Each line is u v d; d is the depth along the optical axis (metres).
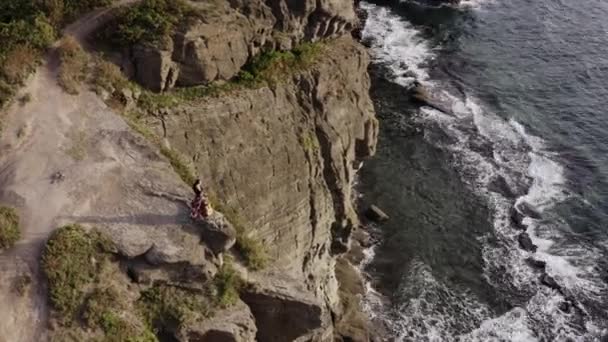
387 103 66.50
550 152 60.56
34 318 21.81
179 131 31.69
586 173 58.22
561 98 67.75
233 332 23.81
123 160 27.08
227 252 26.45
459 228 52.09
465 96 67.81
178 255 23.55
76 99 29.73
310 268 39.28
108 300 22.48
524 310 45.97
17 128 27.88
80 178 25.97
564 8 84.88
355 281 46.44
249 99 34.47
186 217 24.83
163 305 23.48
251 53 35.78
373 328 43.47
